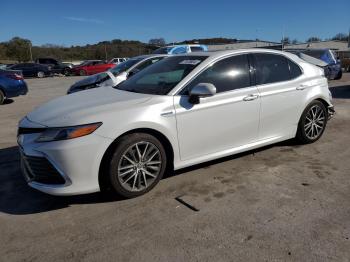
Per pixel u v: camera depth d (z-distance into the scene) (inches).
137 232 124.0
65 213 138.7
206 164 184.9
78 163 134.8
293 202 142.2
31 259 110.8
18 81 464.1
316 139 218.5
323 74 219.3
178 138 157.0
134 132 146.6
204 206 141.0
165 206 141.9
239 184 160.6
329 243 114.3
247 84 179.0
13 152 219.6
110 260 109.2
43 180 141.9
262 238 117.8
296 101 198.8
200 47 575.5
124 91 172.9
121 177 144.3
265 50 192.4
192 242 116.9
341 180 162.9
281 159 191.0
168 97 155.3
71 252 113.8
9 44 2613.2
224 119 169.0
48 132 137.2
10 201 150.6
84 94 175.8
